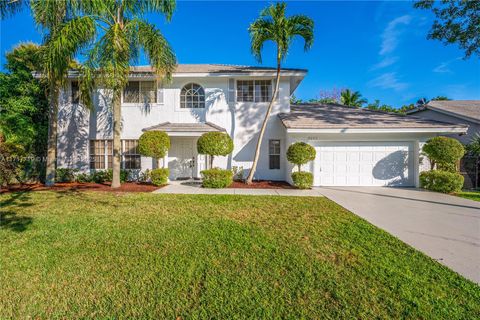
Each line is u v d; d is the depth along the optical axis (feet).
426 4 38.24
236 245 15.10
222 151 38.50
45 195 31.35
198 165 47.96
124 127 46.60
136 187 38.29
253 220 20.51
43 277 11.36
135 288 10.53
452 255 13.93
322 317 8.82
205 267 12.34
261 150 46.32
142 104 46.68
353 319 8.73
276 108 46.39
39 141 49.08
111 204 26.13
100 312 9.10
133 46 35.12
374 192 34.73
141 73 44.32
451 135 49.19
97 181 44.09
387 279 11.30
